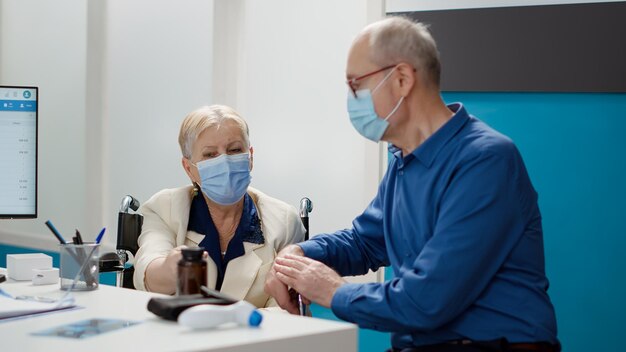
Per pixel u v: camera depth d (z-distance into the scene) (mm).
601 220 2742
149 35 4012
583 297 2771
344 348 1414
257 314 1407
